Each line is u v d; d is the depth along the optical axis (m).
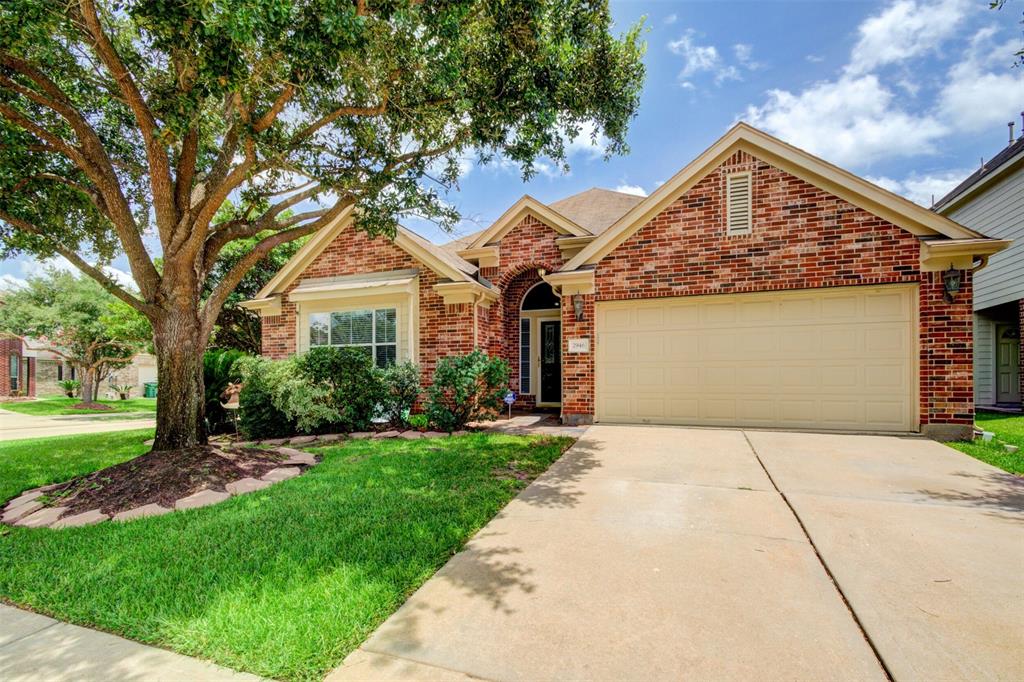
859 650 2.31
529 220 12.36
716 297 8.81
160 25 4.21
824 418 8.16
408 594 2.94
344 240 11.92
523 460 6.38
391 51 5.86
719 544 3.59
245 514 4.46
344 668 2.25
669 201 9.06
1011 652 2.27
